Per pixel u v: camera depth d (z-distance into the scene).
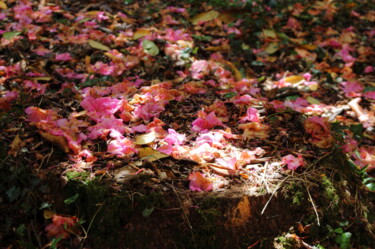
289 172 2.28
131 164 2.21
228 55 3.73
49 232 1.99
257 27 4.12
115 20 3.87
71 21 3.72
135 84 3.01
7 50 3.19
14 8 3.70
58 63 3.20
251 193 2.12
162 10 4.25
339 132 2.66
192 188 2.09
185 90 2.99
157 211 2.04
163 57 3.45
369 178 2.32
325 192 2.24
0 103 2.54
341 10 4.83
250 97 2.92
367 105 3.30
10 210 2.04
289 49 3.93
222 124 2.58
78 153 2.26
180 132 2.58
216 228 2.05
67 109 2.69
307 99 3.21
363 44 4.29
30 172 2.12
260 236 2.11
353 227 2.23
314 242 2.15
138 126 2.46
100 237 2.02
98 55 3.32
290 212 2.17
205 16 4.21
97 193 2.04
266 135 2.56
